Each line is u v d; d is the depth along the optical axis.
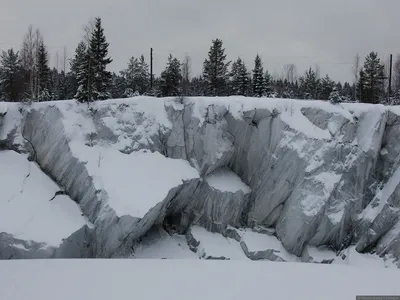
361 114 23.70
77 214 20.06
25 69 36.84
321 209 20.80
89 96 25.09
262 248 20.89
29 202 19.89
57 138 22.66
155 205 19.36
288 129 23.08
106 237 18.80
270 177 22.95
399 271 12.40
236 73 45.69
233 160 24.36
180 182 21.30
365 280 11.28
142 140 23.34
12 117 23.88
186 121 24.16
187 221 22.62
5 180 20.77
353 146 22.72
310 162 22.00
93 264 12.48
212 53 41.19
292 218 21.38
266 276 11.56
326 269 12.55
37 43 36.41
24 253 17.31
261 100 24.41
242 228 22.80
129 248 19.69
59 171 21.97
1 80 38.81
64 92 43.47
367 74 40.41
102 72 31.06
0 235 17.50
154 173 21.61
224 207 22.39
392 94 42.88
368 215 21.38
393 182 21.86
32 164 22.55
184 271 11.91
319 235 20.97
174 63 39.56
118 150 22.92
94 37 31.16
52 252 17.44
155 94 34.75
